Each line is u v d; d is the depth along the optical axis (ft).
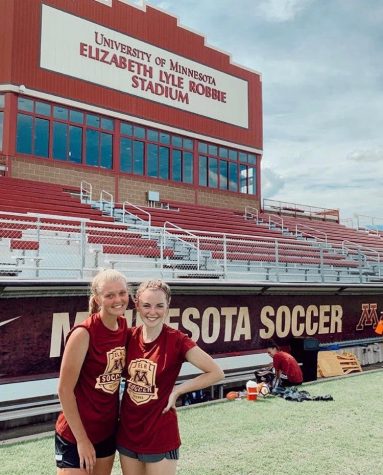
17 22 56.54
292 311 42.16
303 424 22.08
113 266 37.17
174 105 71.26
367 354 46.09
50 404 25.77
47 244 35.42
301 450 18.51
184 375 31.40
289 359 30.81
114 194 63.31
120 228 49.21
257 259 49.44
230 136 78.64
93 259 36.60
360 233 92.68
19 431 23.71
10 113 55.06
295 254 57.77
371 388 30.42
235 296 37.58
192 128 73.31
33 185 54.44
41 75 57.82
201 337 35.06
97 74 62.90
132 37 67.05
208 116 75.77
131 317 30.35
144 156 67.41
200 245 49.21
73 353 9.11
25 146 56.13
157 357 9.52
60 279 27.61
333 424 22.11
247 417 23.29
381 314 52.06
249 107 82.28
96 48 63.05
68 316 28.02
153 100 68.69
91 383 9.34
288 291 41.24
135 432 9.45
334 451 18.42
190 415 23.58
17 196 47.73
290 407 25.31
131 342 9.91
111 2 65.16
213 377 9.60
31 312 26.66
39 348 26.84
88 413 9.35
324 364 39.01
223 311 36.60
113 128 64.28
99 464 9.72
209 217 68.13
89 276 33.73
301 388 30.32
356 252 67.92
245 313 38.19
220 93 78.02
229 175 78.69
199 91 74.90
